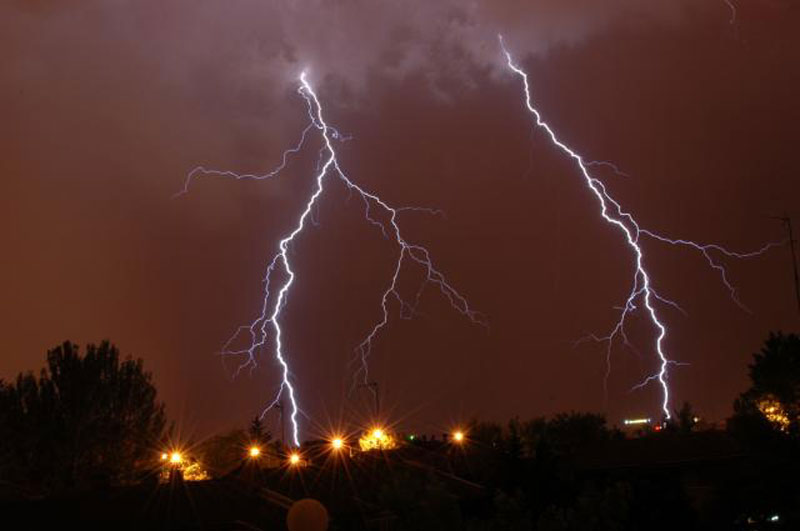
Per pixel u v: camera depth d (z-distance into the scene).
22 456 34.97
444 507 13.05
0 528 21.78
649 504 16.92
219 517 22.88
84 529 21.69
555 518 12.97
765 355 25.47
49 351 37.06
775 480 18.66
